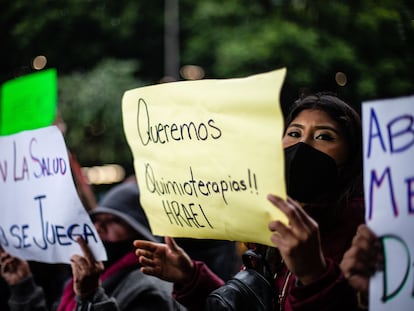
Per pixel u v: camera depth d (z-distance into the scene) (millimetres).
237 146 1962
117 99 6750
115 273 2771
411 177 1765
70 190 2498
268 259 2158
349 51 4906
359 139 2059
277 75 1857
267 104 1874
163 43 7305
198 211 2119
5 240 2846
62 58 7000
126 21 6965
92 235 2461
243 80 1941
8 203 2795
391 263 1780
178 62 6945
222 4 6605
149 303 2662
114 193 2932
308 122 2043
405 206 1770
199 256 3529
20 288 2896
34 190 2650
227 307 2000
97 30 7031
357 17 4918
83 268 2473
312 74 5340
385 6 4379
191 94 2096
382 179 1803
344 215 2090
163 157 2213
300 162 2002
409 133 1770
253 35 6172
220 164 2018
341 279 1854
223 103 1996
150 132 2250
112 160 6980
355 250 1801
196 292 2354
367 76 4629
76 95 6777
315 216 2055
